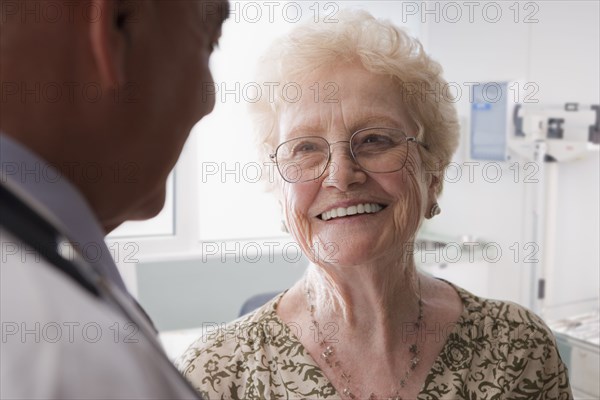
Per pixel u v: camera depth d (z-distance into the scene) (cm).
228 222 319
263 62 108
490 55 299
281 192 107
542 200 247
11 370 31
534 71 264
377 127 100
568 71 241
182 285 309
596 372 175
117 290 40
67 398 31
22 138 40
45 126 40
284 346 103
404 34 105
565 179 239
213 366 103
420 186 104
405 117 103
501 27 288
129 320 37
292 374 101
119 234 297
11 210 34
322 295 104
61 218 37
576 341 181
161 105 45
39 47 39
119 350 34
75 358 32
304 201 101
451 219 342
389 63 99
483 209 315
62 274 34
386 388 100
